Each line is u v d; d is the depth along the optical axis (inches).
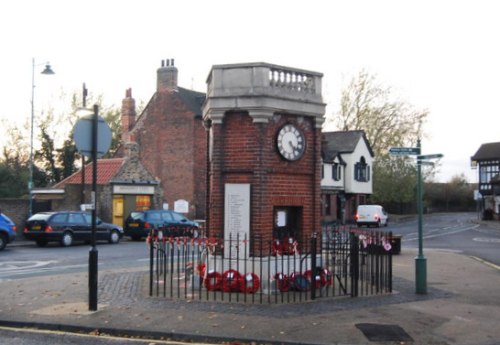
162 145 1739.7
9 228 943.7
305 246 510.9
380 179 2486.5
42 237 1007.6
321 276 467.8
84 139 410.3
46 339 339.3
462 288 522.0
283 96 493.0
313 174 523.2
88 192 1304.1
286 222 516.4
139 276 587.5
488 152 2723.9
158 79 1761.8
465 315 394.6
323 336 331.6
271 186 491.8
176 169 1711.4
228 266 490.3
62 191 1294.3
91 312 397.4
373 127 2338.8
